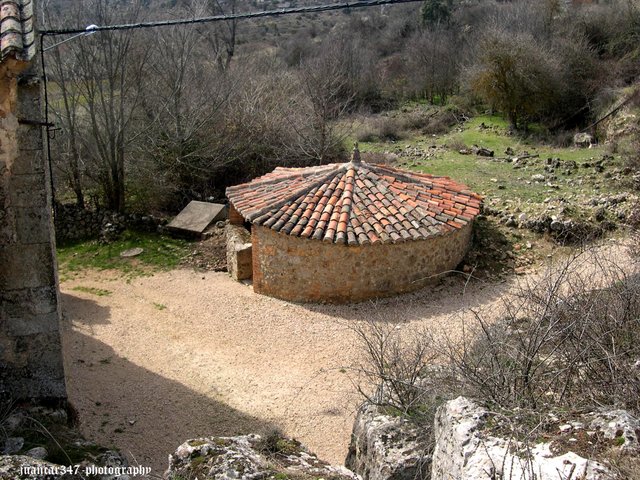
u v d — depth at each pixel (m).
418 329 10.89
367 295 12.37
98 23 15.88
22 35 6.54
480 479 3.86
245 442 5.80
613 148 20.16
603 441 3.90
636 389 4.88
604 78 24.73
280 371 10.21
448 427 4.46
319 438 8.45
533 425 4.22
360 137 25.70
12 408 7.20
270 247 12.60
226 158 19.20
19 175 6.86
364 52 35.91
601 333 5.52
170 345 11.15
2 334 7.17
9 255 7.01
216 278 14.14
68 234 16.52
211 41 31.59
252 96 20.67
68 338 11.27
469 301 12.04
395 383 6.71
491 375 5.35
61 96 18.14
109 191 17.27
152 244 15.95
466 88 28.28
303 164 20.16
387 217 12.42
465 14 40.22
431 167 20.16
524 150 22.03
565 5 31.23
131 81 17.62
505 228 14.85
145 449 8.19
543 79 24.11
